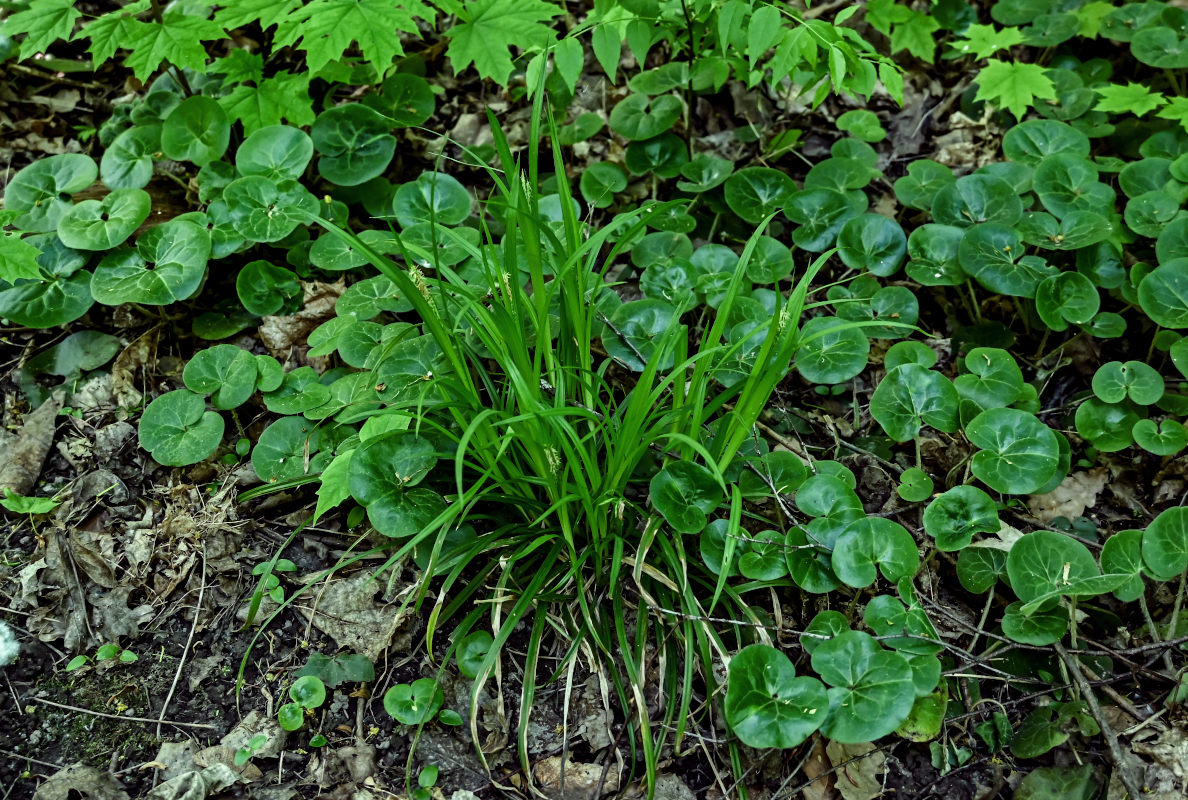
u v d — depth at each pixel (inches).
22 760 64.5
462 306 68.7
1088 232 71.7
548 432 65.1
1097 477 70.4
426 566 66.5
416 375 69.2
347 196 74.9
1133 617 67.7
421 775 64.6
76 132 77.3
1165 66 76.9
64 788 63.8
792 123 79.2
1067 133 75.3
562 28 81.2
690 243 73.9
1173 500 69.7
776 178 75.2
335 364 72.0
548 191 76.5
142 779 64.3
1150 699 66.1
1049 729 65.1
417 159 77.3
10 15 75.1
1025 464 67.4
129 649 66.5
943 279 72.0
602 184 75.4
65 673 66.0
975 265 71.4
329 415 68.8
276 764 64.8
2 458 69.3
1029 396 70.8
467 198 73.8
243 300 71.5
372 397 69.0
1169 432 68.9
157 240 71.6
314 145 74.0
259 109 74.7
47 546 67.9
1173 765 64.5
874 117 78.2
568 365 67.7
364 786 64.5
